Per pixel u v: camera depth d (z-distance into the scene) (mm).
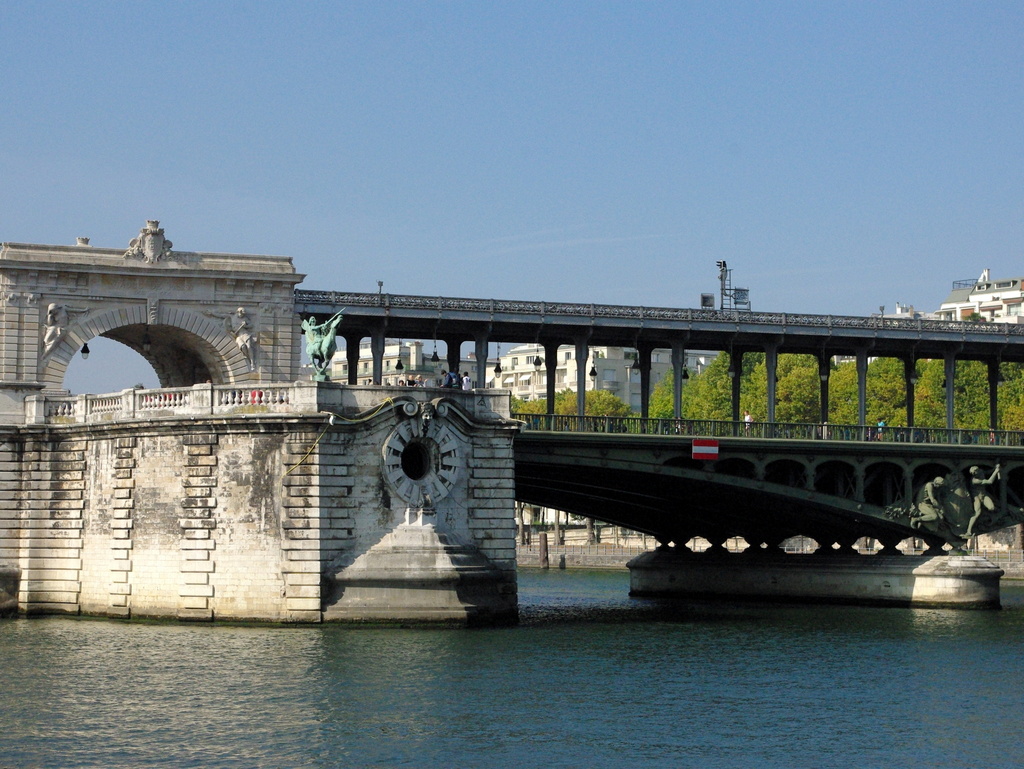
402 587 78812
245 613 79188
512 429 83375
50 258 88438
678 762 55156
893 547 109375
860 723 61781
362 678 67062
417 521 79812
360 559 78688
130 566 82500
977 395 186000
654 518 117312
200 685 65250
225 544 79750
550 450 94500
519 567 171750
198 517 80188
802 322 105812
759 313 104500
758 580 113188
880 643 83750
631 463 96750
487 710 62281
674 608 105875
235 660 70312
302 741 56719
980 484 107188
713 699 66125
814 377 185750
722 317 103375
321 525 78375
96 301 89062
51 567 85562
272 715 60281
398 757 54969
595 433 95250
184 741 56625
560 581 143000
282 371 92312
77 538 85125
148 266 89688
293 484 78750
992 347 112812
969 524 107000
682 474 98375
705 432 100938
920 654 79562
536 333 99500
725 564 115375
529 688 66688
